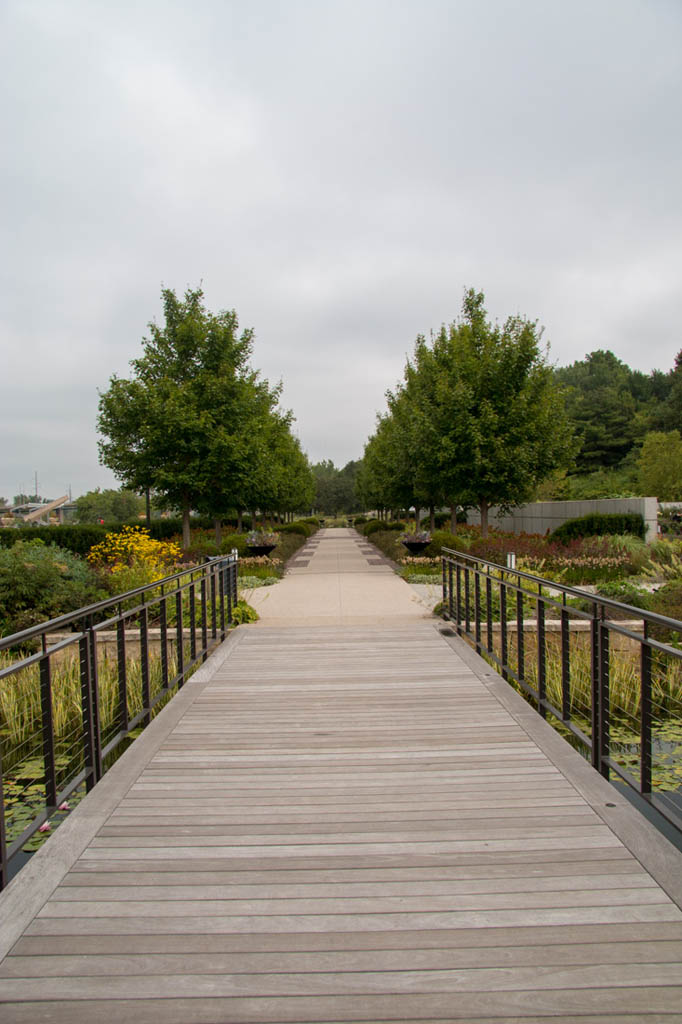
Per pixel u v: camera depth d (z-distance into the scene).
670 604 7.39
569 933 2.13
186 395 16.80
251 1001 1.85
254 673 5.64
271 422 21.59
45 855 2.67
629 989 1.88
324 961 2.01
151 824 2.95
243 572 14.40
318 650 6.48
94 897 2.37
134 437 17.17
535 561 12.30
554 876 2.47
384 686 5.21
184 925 2.20
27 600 8.34
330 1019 1.79
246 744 3.96
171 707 4.71
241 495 18.45
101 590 9.05
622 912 2.24
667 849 2.67
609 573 11.77
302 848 2.72
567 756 3.70
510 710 4.57
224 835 2.84
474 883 2.44
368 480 35.31
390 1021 1.78
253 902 2.33
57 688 5.73
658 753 4.61
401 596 10.88
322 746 3.92
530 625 7.17
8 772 4.55
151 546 12.33
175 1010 1.82
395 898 2.35
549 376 15.98
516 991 1.88
